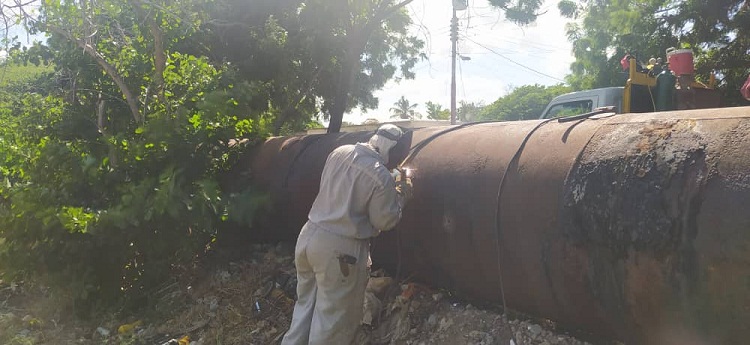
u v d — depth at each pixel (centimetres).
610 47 1404
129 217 494
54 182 560
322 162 521
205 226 532
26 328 521
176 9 671
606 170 292
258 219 588
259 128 661
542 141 342
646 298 274
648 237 266
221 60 920
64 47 717
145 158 568
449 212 379
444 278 409
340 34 1085
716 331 253
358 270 371
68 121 670
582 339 348
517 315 384
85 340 493
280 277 520
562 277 312
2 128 646
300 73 1040
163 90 611
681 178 261
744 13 1183
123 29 684
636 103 614
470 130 417
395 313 429
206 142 595
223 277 559
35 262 526
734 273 238
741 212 237
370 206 366
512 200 336
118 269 547
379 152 383
